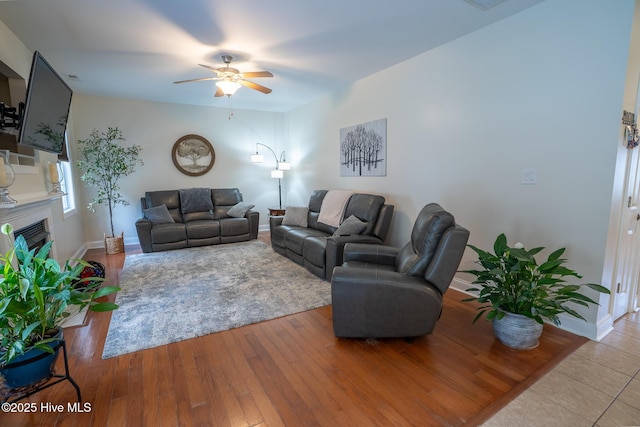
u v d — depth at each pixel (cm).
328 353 206
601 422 148
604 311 225
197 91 466
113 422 149
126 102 512
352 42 298
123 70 366
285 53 322
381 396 165
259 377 181
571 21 217
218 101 541
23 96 281
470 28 272
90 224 502
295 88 462
